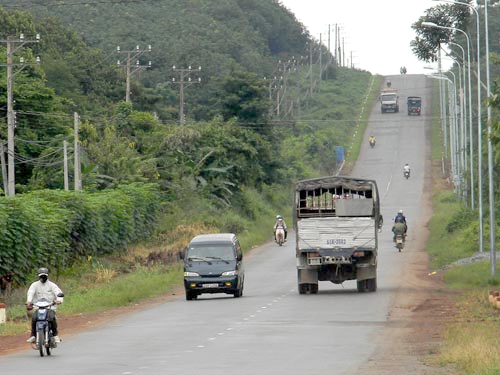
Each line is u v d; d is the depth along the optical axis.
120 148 178.50
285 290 104.06
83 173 161.25
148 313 83.75
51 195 122.62
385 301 87.50
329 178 98.12
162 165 191.62
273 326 68.06
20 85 173.62
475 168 193.12
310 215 99.56
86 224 124.00
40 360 53.09
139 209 157.38
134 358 52.22
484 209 164.75
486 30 110.31
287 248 168.12
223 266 97.25
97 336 65.69
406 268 128.50
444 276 112.56
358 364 47.88
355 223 96.25
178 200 186.00
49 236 107.44
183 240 162.12
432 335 61.03
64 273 116.38
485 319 69.19
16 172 169.38
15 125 156.50
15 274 97.50
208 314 79.62
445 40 169.12
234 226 184.75
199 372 45.38
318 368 46.38
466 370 44.06
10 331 71.25
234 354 52.75
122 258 141.62
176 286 116.19
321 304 85.75
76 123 140.88
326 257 96.06
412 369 45.75
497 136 66.94
